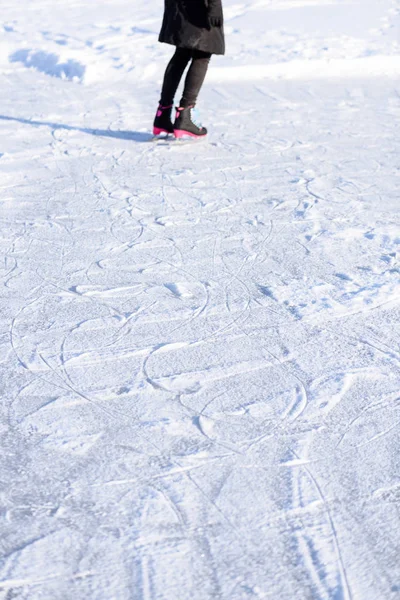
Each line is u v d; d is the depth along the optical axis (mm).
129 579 1495
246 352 2383
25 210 3826
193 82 5109
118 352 2377
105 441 1933
